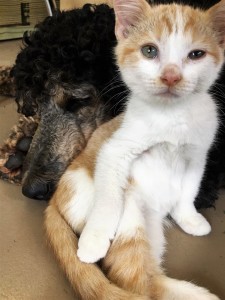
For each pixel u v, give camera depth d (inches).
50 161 8.1
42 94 8.1
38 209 8.3
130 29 7.0
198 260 7.2
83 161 7.7
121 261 6.4
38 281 6.7
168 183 7.7
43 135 8.3
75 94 8.0
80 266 6.4
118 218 6.8
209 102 7.2
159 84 6.3
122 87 8.0
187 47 6.3
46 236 7.2
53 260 7.1
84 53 7.8
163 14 6.7
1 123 11.6
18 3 17.2
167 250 7.4
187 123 6.9
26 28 17.8
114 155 7.1
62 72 7.7
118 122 7.5
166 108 6.7
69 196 7.3
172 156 7.4
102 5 9.2
